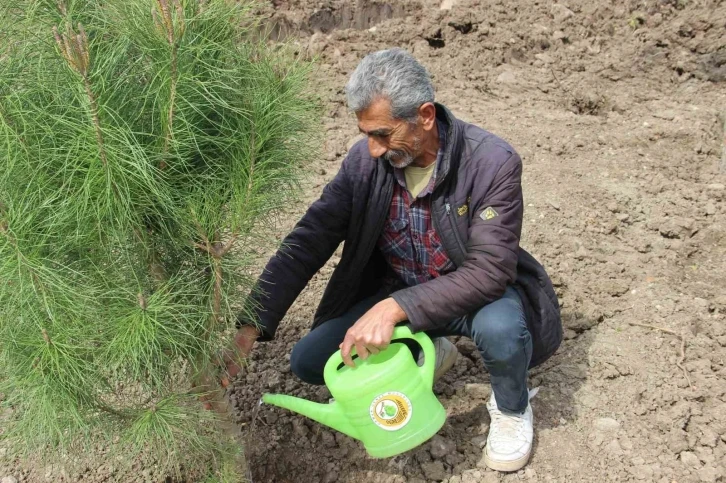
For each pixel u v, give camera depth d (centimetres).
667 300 342
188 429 218
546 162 451
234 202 196
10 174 174
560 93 536
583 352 314
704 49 559
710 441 272
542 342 259
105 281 190
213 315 206
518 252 261
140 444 205
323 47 560
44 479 271
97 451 274
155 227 197
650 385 296
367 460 278
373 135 224
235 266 204
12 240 170
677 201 416
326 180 420
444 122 237
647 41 581
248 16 200
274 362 321
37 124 172
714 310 339
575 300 344
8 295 184
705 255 381
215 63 184
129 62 179
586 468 264
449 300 230
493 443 265
